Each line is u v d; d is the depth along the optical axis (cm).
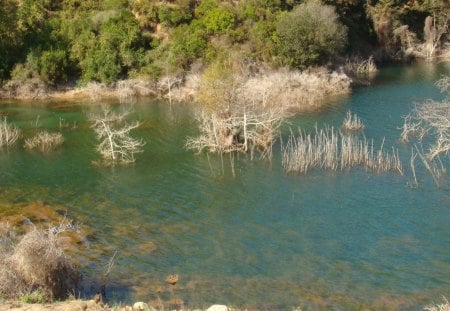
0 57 6253
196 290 2094
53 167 3753
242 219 2803
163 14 6700
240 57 6125
